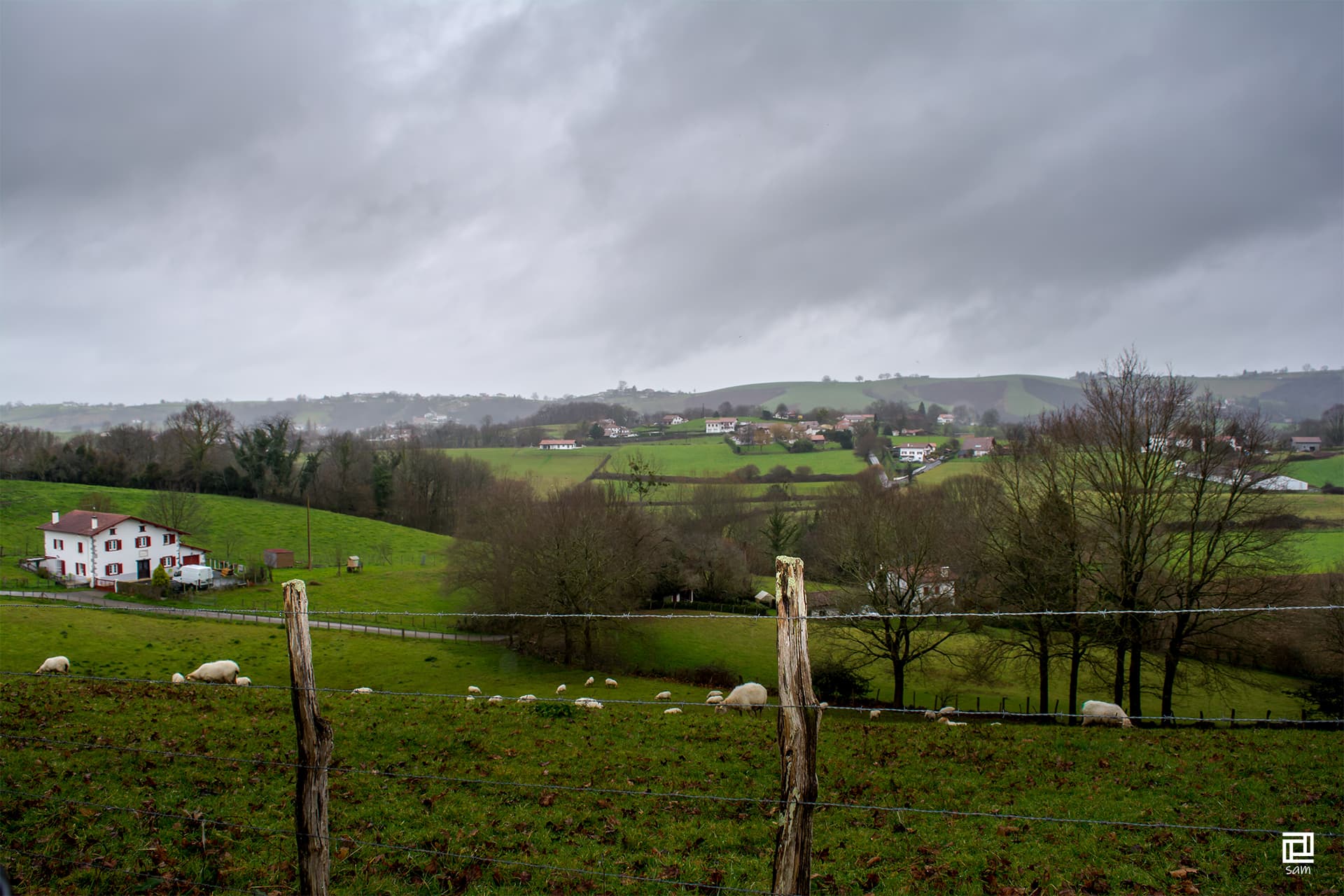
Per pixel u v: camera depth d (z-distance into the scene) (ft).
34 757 58.95
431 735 73.92
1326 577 146.10
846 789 64.64
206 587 221.87
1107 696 146.51
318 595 228.02
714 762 69.46
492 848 49.08
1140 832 53.98
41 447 400.88
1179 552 123.75
